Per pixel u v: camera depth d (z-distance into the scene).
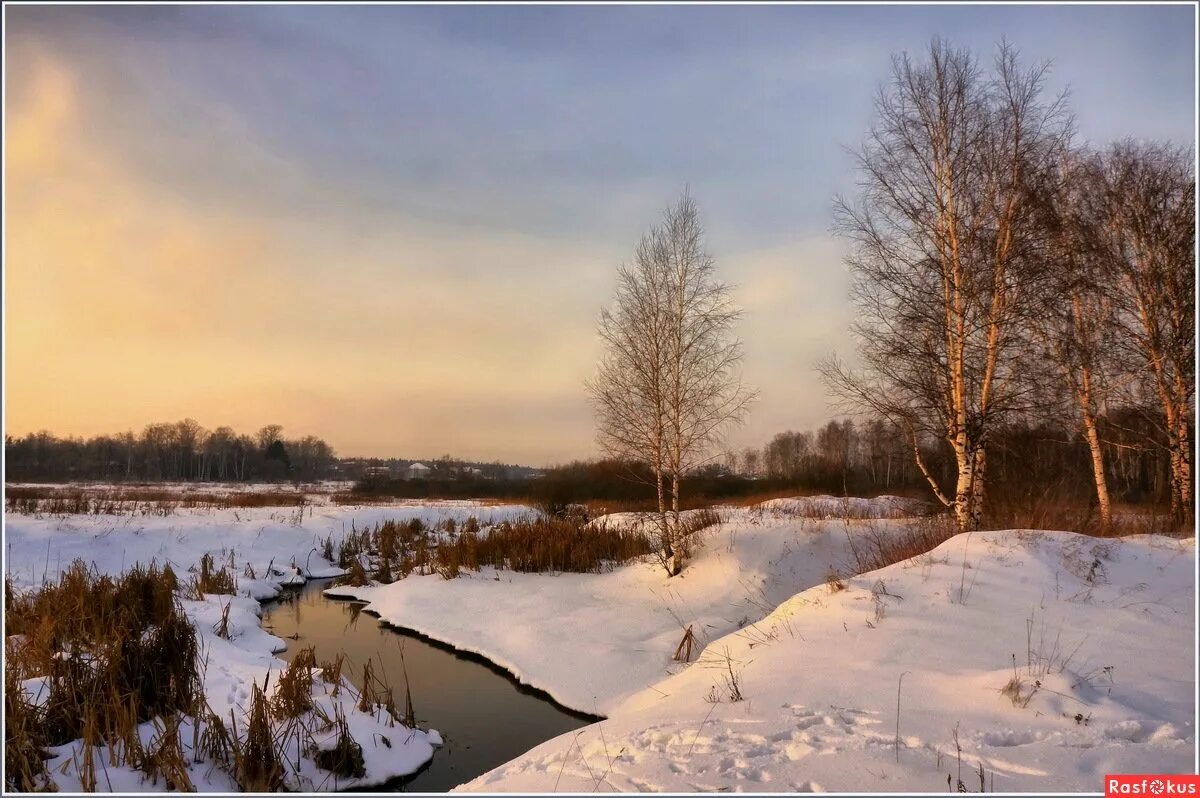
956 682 5.60
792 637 7.24
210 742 6.05
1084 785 3.95
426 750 7.01
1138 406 18.05
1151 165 17.77
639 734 5.24
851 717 5.11
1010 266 13.23
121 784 5.36
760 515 17.86
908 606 7.52
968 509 13.20
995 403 13.31
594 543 16.38
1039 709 4.99
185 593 12.75
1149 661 6.02
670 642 10.29
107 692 6.54
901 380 13.92
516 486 39.88
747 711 5.46
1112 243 17.34
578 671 9.35
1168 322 16.98
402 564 17.30
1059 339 15.42
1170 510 17.16
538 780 4.64
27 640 8.20
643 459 14.27
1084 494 19.08
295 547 19.09
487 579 14.91
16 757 5.27
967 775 4.11
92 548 15.51
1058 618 7.01
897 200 14.13
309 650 8.67
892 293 14.02
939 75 14.14
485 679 9.53
